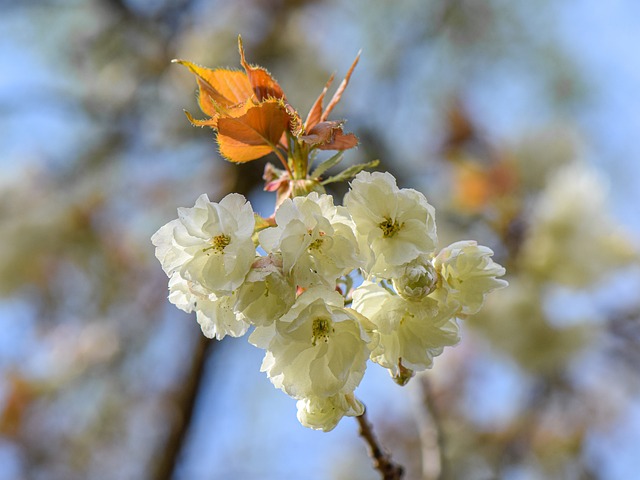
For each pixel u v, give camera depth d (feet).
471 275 5.58
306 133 5.93
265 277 5.13
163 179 18.38
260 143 6.05
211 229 5.26
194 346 18.29
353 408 5.47
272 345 5.39
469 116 15.78
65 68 18.74
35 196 17.48
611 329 14.12
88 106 18.33
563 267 13.07
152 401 18.42
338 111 18.07
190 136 18.17
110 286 17.85
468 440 16.11
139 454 18.25
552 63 18.61
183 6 18.62
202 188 18.21
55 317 17.85
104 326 18.20
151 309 18.43
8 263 16.90
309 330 5.18
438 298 5.50
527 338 13.20
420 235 5.38
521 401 16.35
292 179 6.12
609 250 13.10
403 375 5.70
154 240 5.53
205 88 6.10
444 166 15.55
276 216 5.23
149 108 18.43
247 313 5.19
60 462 18.08
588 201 13.16
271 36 18.26
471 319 13.34
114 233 17.83
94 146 18.26
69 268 17.53
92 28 18.67
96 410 18.26
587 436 16.31
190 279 5.25
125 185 18.26
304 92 18.16
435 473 9.04
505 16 18.94
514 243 13.57
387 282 5.69
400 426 17.79
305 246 5.17
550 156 14.42
